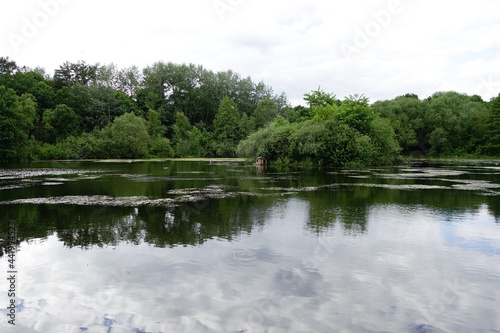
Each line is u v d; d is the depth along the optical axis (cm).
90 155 6531
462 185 2316
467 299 647
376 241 1001
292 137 4622
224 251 905
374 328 547
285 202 1633
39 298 650
